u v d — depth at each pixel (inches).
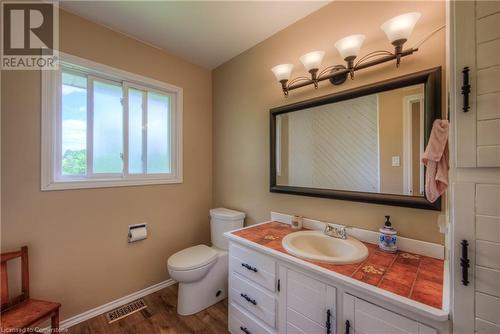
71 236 60.9
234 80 86.2
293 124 65.3
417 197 43.3
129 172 74.9
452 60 25.9
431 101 41.0
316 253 52.7
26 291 51.8
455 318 25.5
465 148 25.0
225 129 90.9
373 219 49.9
